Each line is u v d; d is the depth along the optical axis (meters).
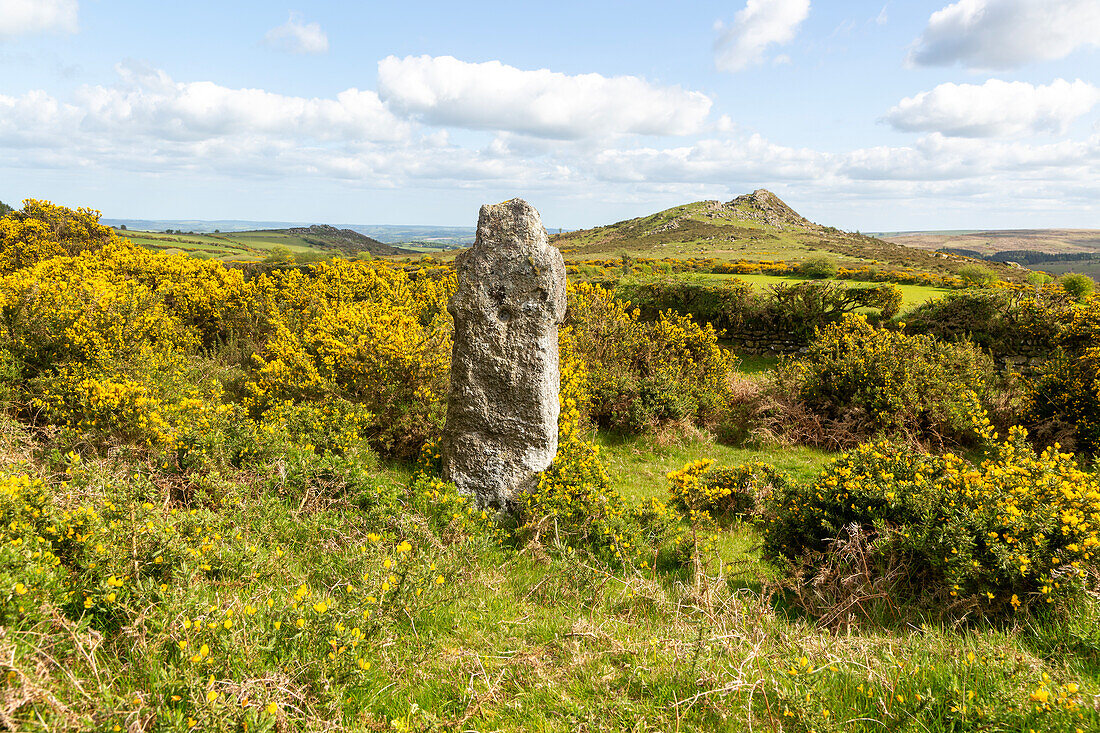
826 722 2.68
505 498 5.83
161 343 9.88
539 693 3.04
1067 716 2.56
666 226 102.69
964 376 10.18
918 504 4.25
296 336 9.92
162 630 2.74
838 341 10.77
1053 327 12.65
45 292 8.26
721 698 2.88
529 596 4.29
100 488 4.01
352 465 5.58
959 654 3.15
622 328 12.27
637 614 4.11
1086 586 3.54
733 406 10.61
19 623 2.52
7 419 6.04
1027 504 4.07
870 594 4.04
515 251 5.71
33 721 2.07
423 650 3.34
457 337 5.95
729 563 4.82
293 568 3.98
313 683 2.73
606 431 9.72
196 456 5.17
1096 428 8.39
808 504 4.81
